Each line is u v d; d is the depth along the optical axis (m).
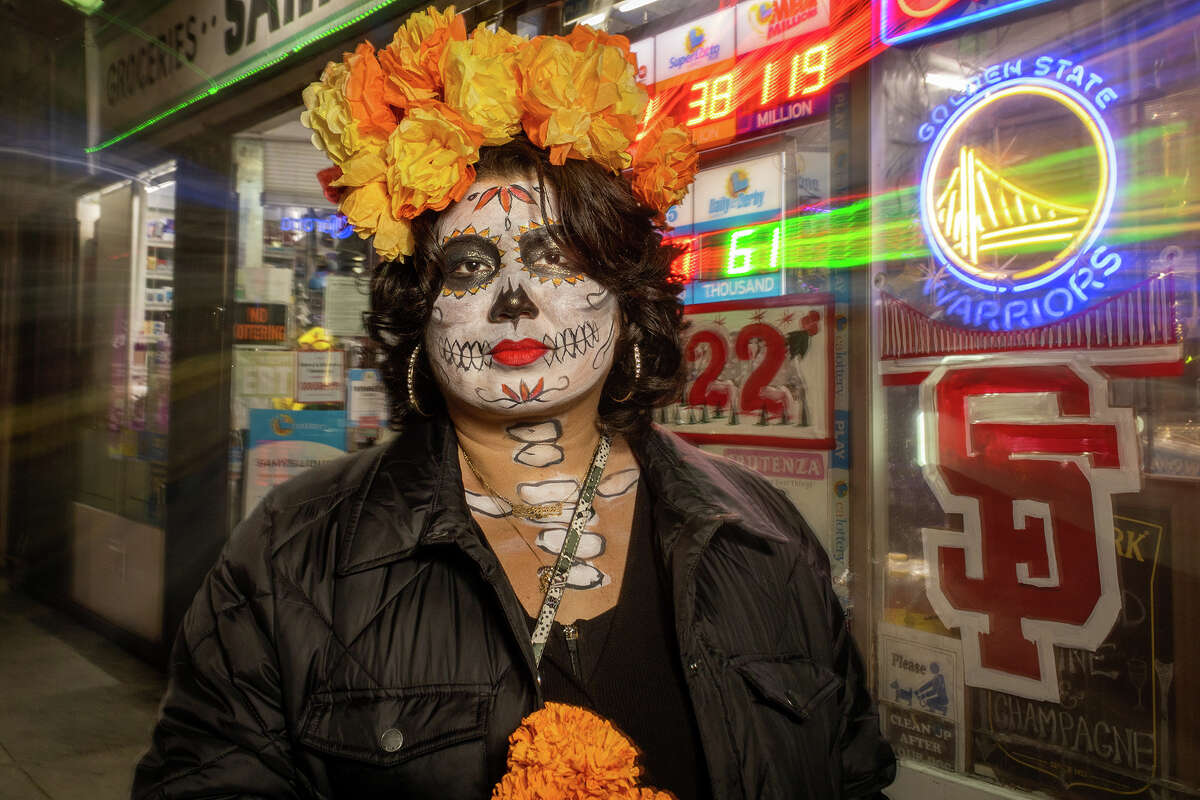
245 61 3.86
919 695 2.40
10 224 5.88
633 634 1.01
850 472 2.53
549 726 0.82
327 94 1.05
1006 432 2.24
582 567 1.04
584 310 1.06
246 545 0.99
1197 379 1.95
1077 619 2.12
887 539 2.47
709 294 2.89
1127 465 2.05
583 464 1.14
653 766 0.96
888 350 2.47
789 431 2.66
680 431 2.95
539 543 1.06
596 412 1.16
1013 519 2.23
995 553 2.26
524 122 1.05
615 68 1.05
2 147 5.65
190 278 4.14
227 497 4.04
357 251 4.02
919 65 2.41
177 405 4.12
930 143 2.38
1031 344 2.20
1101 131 2.08
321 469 1.12
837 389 2.57
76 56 5.20
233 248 4.05
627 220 1.11
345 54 1.08
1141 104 2.02
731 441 2.81
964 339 2.32
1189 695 1.96
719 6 2.85
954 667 2.33
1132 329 2.04
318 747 0.90
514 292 1.03
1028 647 2.20
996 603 2.26
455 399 1.08
